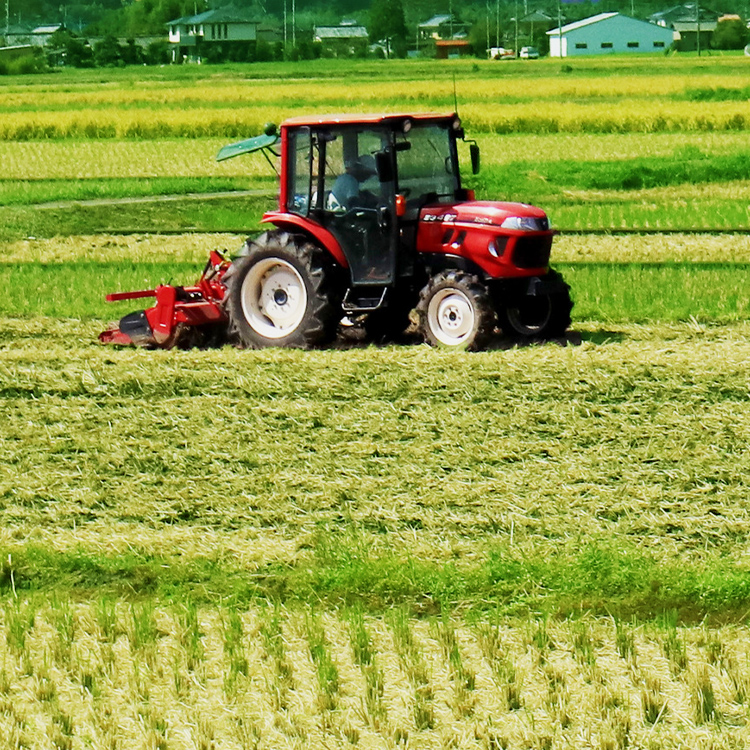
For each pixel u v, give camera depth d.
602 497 34.03
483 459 37.00
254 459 37.69
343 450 38.22
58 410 42.78
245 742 23.11
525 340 50.28
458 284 47.38
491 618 27.75
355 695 24.78
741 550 30.92
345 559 30.56
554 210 92.81
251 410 41.94
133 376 45.19
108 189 110.38
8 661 26.45
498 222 47.81
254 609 29.08
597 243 77.88
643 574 29.03
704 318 53.97
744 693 24.17
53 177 122.06
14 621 27.81
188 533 33.00
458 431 39.34
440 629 27.11
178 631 27.64
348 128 48.34
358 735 23.25
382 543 31.75
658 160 119.06
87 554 31.61
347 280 49.78
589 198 101.44
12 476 37.22
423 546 31.48
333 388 43.59
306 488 35.59
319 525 33.00
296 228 50.59
